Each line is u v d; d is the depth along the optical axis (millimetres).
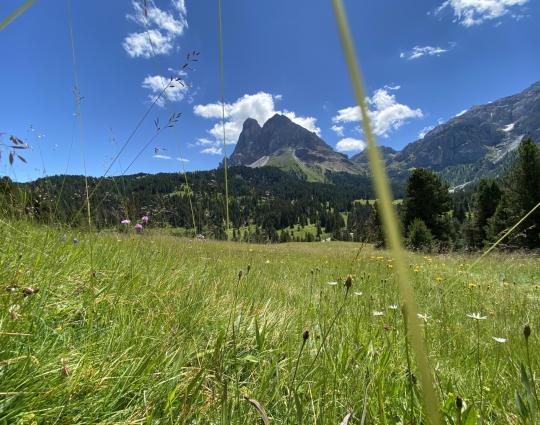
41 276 2152
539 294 5684
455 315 3904
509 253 14820
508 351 2480
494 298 5094
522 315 3896
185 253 4332
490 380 2070
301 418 1399
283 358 2307
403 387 1878
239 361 2100
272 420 1565
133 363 1672
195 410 1562
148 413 1501
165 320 2301
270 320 2699
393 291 3750
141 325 2123
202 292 2891
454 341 2908
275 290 4094
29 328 1701
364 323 2863
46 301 2025
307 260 9188
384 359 2016
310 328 2664
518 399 1487
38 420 1296
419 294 4914
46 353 1603
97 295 2195
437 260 11523
